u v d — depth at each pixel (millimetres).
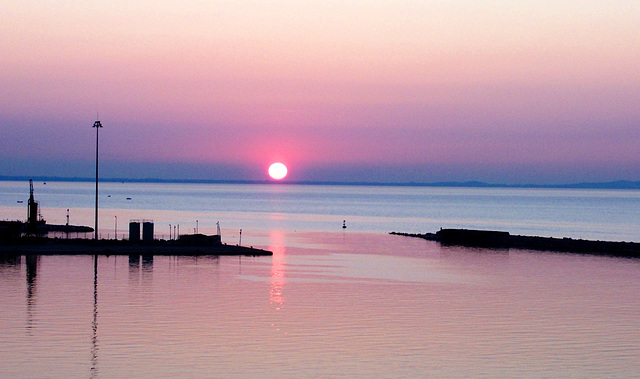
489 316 91250
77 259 140125
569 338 80188
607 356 73188
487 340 79000
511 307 97312
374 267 138500
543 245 189500
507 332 82750
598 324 87125
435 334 81438
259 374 66250
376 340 78438
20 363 68562
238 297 102062
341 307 95875
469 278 124625
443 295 106188
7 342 75688
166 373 66125
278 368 68125
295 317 89312
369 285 114688
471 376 66375
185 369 67375
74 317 87438
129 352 72625
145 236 166875
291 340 78125
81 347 74125
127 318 87312
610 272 134875
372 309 94812
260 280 117875
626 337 80875
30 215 168125
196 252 153250
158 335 79375
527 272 133875
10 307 92812
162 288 108312
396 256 160500
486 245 191750
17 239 161875
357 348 75188
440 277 125438
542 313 93438
